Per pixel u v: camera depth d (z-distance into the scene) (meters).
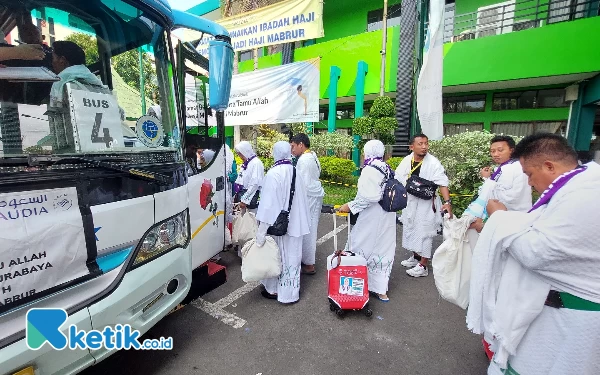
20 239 1.34
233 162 4.84
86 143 1.74
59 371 1.47
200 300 3.30
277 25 9.96
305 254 3.91
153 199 1.91
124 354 2.45
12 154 1.46
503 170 2.72
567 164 1.47
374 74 9.95
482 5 9.69
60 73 1.70
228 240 4.55
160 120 2.23
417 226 3.83
